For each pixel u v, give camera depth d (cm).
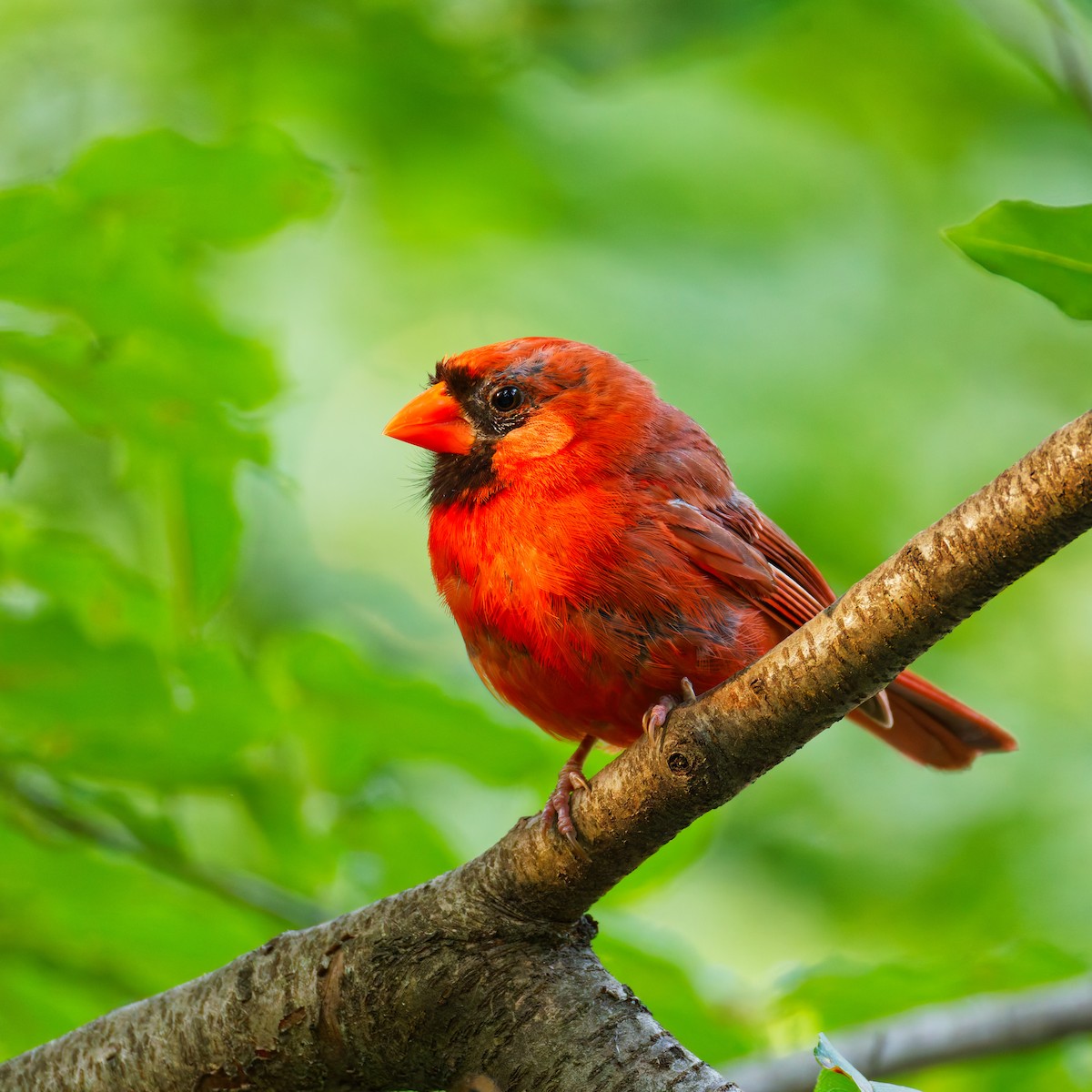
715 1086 614
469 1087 638
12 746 827
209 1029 666
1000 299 1529
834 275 1508
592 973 650
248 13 1315
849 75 1480
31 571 851
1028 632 1477
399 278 1480
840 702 589
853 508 1441
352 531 1410
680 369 1458
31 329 844
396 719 880
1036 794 1377
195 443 848
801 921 1340
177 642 847
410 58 1291
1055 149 1501
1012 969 934
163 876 874
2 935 868
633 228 1482
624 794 617
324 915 882
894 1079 895
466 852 1076
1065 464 535
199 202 809
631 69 1059
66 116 1348
